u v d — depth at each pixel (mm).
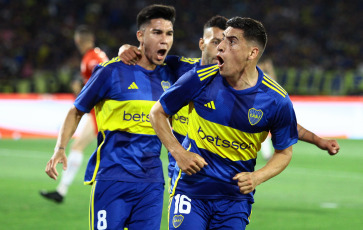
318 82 27219
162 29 5160
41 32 29984
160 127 4496
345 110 21969
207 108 4484
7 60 27906
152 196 5086
